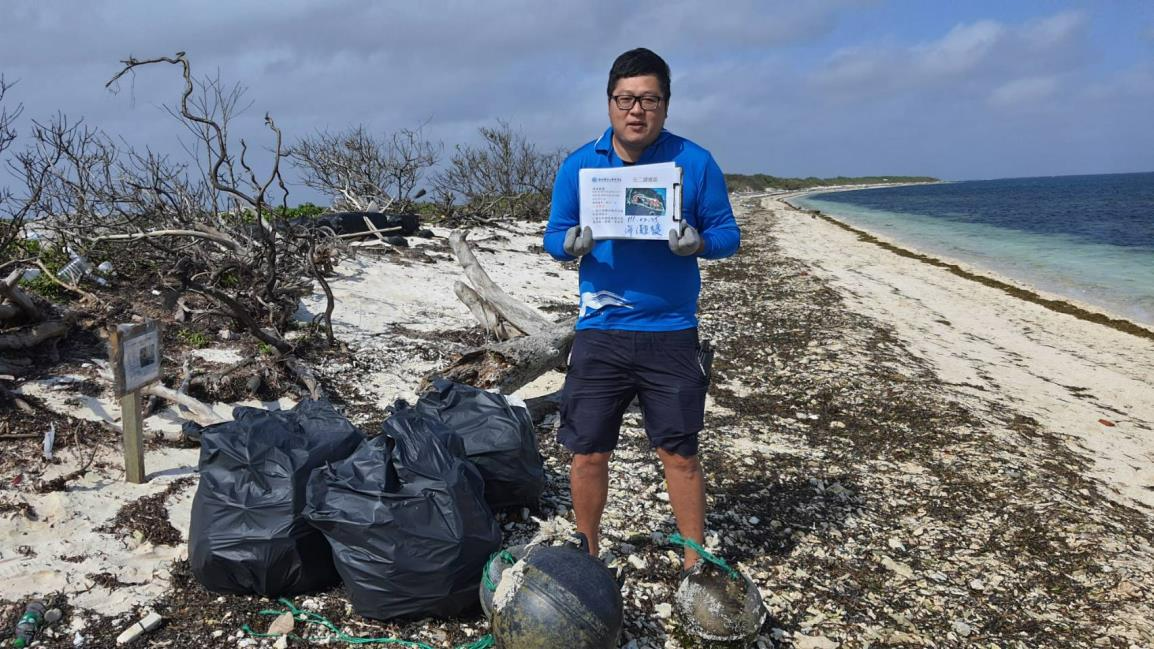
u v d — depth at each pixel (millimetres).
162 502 3920
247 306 6770
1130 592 3959
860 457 5617
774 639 3326
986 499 5020
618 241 3090
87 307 6312
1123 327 12688
